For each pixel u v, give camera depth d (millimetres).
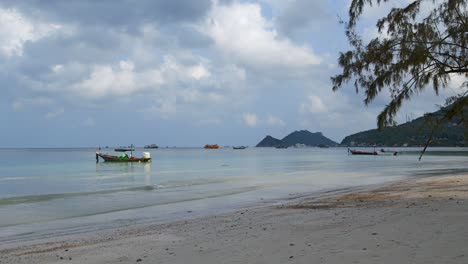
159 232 12508
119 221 16781
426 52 8461
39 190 31844
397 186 25594
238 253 8203
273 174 47469
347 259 6926
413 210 12852
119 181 39906
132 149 93812
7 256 10125
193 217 16922
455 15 8531
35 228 15633
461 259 6414
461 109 8477
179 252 8883
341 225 10961
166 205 21641
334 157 117750
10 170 61969
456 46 8477
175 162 89438
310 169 57969
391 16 9133
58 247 11078
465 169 49531
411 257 6738
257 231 11031
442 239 7945
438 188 21562
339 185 31594
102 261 8594
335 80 9750
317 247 8117
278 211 16219
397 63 8938
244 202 22047
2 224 16562
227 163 83188
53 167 70500
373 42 9273
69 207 21578
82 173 53812
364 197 19844
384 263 6500
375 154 131375
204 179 40656
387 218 11477
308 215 14023
